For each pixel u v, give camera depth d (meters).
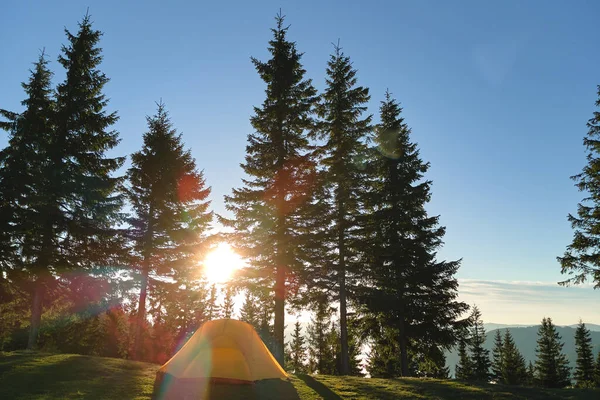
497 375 69.56
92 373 12.31
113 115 22.20
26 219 19.59
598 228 20.17
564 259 21.06
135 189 24.42
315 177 21.19
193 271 24.17
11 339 24.80
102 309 21.83
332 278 21.39
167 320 36.81
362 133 23.47
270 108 21.69
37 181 20.20
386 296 22.09
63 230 20.55
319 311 22.62
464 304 23.73
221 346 12.42
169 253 23.80
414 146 26.67
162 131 26.14
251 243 20.56
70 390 10.05
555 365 68.44
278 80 22.14
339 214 22.48
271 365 12.54
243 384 11.88
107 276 21.81
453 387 13.52
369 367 35.19
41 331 22.11
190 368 11.95
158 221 23.75
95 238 21.67
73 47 22.28
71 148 21.16
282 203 20.45
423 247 24.39
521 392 12.92
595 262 20.25
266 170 21.00
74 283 20.67
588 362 66.50
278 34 23.08
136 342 21.95
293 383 12.97
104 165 22.11
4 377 10.78
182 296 24.41
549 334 70.56
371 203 24.50
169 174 24.59
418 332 22.98
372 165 24.42
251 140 21.55
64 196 20.70
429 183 25.16
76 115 21.59
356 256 22.80
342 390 12.49
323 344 50.78
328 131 23.70
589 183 20.94
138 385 11.33
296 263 20.42
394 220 24.44
